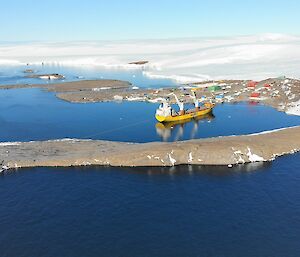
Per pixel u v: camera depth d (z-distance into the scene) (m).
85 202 58.75
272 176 66.75
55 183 65.25
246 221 52.94
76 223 53.16
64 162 72.31
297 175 67.06
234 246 47.69
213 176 67.19
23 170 70.44
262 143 77.81
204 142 77.38
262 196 59.72
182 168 70.50
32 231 51.44
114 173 68.81
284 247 47.41
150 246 47.94
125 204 58.06
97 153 75.81
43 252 47.16
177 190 62.28
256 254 46.16
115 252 46.91
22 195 61.19
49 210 56.59
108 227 52.12
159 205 57.56
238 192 61.12
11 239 49.75
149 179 66.31
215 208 56.44
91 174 68.50
